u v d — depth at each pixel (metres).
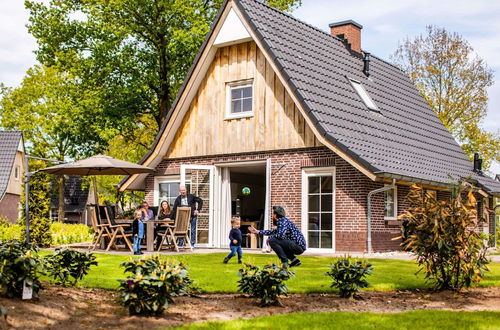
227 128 19.66
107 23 29.89
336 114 17.78
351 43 23.41
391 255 16.12
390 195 17.94
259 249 19.02
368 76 22.61
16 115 42.28
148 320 7.21
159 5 29.17
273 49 18.06
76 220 59.81
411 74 35.72
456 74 35.00
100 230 17.56
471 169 23.38
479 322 7.29
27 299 7.46
